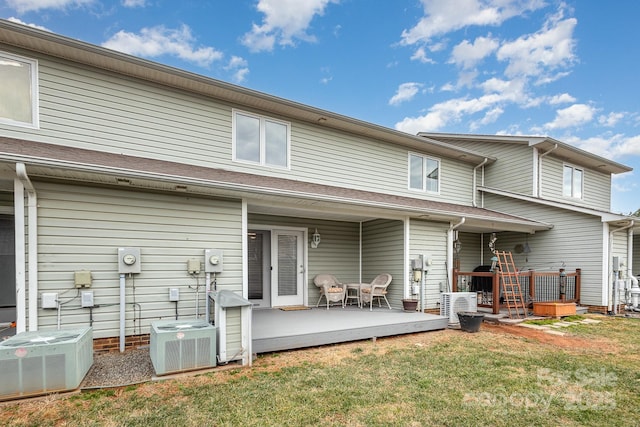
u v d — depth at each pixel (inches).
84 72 253.6
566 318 345.1
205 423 127.0
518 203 462.3
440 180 448.8
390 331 260.1
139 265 215.9
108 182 212.2
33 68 237.8
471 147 524.1
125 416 131.3
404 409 139.5
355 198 297.7
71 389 150.1
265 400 146.2
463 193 474.9
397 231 349.1
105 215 213.3
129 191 221.1
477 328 282.5
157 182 211.9
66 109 246.1
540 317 343.3
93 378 167.2
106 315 209.8
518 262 463.8
